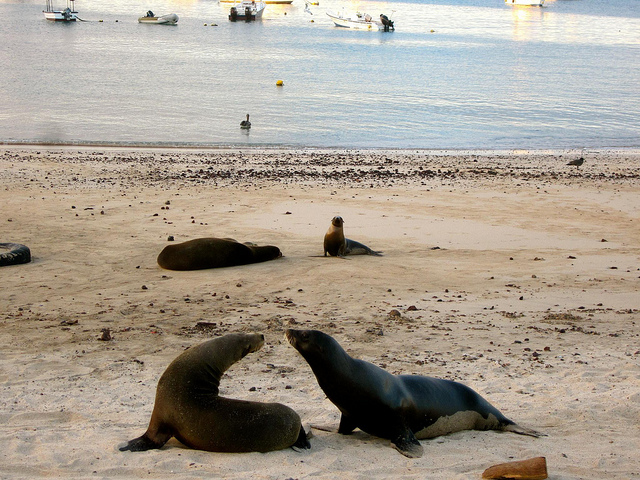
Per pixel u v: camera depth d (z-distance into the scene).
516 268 22.31
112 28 170.75
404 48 150.50
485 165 45.59
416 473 7.77
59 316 15.88
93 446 8.34
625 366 13.17
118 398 10.70
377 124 65.81
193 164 41.84
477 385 11.82
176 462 7.78
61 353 13.12
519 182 38.84
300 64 115.75
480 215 30.55
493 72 113.31
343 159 46.47
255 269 21.55
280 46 145.75
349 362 8.58
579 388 11.84
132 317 15.94
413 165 44.53
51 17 179.62
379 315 16.59
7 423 9.40
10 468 7.55
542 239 26.78
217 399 8.35
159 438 8.40
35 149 46.38
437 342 14.56
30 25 169.00
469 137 61.06
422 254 24.02
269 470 7.66
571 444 9.12
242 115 68.00
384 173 40.41
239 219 28.39
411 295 18.75
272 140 56.03
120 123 61.00
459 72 112.12
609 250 25.28
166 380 8.41
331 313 16.67
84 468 7.59
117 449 8.20
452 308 17.53
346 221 28.77
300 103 76.69
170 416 8.30
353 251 23.78
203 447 8.27
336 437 9.12
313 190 34.72
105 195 32.06
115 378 11.77
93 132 56.12
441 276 21.00
